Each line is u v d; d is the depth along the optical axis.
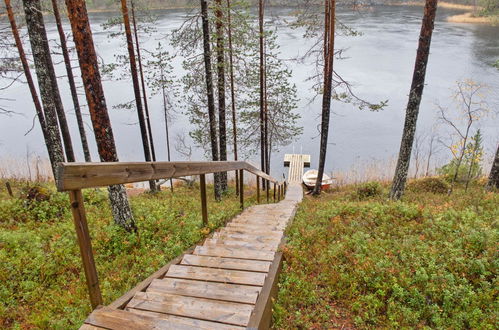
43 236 7.06
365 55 47.22
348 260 5.68
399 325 4.35
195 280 4.42
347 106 33.91
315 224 7.71
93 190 11.66
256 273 4.52
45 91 11.60
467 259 5.23
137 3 15.47
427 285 4.82
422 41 9.98
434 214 7.18
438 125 27.08
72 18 5.88
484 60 39.53
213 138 13.73
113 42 49.88
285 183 21.52
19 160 22.02
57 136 12.28
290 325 4.33
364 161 24.05
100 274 5.12
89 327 3.04
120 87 39.34
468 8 75.44
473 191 13.18
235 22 12.92
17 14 13.01
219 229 6.80
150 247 6.10
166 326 3.07
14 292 5.00
